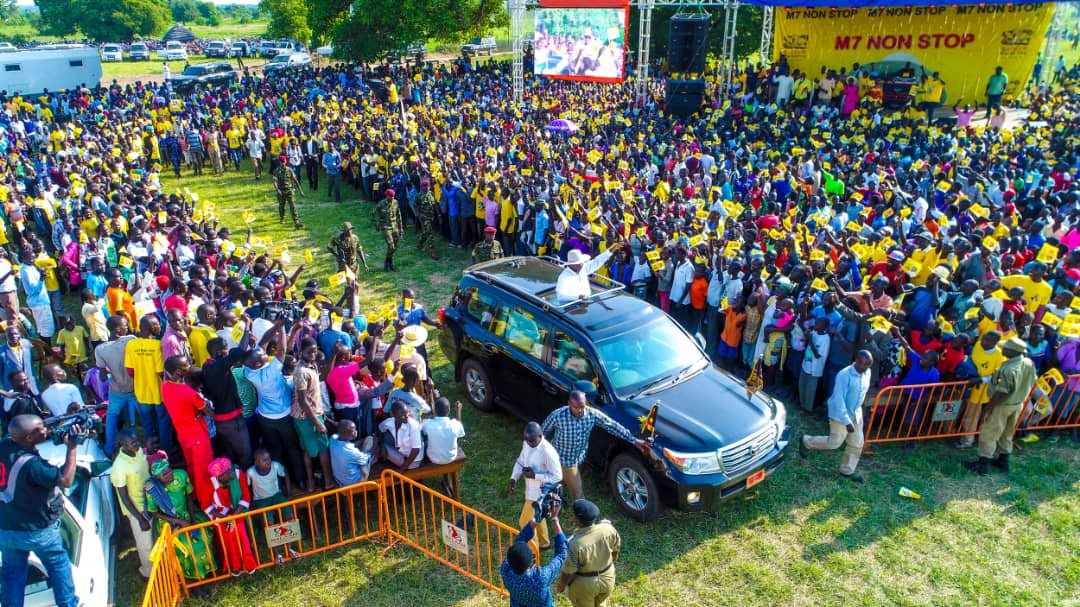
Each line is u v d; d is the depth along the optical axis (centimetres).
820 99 2956
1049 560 678
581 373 793
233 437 676
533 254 1444
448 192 1650
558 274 970
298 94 3522
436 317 1260
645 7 3066
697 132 2433
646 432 700
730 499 751
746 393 779
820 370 900
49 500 511
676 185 1733
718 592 651
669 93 2852
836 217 1398
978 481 799
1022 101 2920
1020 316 900
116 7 9125
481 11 4462
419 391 854
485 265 1025
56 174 1802
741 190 1738
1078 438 867
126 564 678
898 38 3020
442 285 1431
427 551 688
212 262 1163
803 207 1611
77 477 625
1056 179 1677
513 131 2566
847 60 3177
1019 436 877
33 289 1076
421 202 1591
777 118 2678
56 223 1398
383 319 849
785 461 842
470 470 836
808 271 977
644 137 2314
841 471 812
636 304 867
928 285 932
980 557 684
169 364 628
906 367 881
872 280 969
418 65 4444
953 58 2920
